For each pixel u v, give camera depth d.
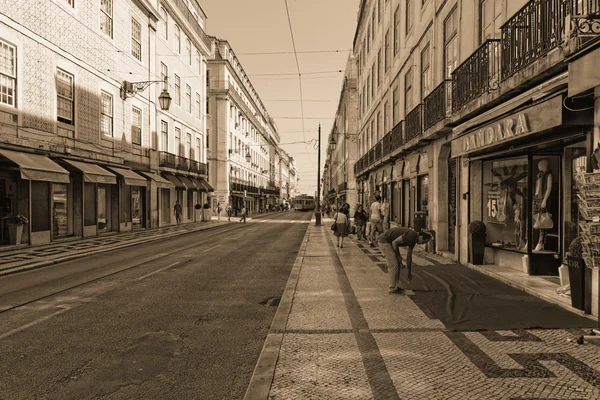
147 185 24.67
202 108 37.19
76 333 5.32
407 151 15.88
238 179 53.47
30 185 14.84
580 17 5.24
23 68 14.42
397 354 4.42
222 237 20.17
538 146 7.76
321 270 9.80
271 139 91.88
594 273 5.45
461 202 10.52
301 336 5.06
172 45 29.84
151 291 7.80
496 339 4.81
